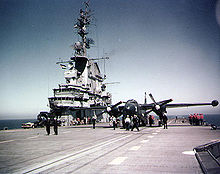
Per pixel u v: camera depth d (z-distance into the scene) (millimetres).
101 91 72562
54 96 53750
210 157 6574
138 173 5676
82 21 59719
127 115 25375
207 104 30031
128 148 10273
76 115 56312
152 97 27781
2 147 12031
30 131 28281
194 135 15984
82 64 58938
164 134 17500
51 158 8320
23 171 6316
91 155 8672
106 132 21953
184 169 5926
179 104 30828
